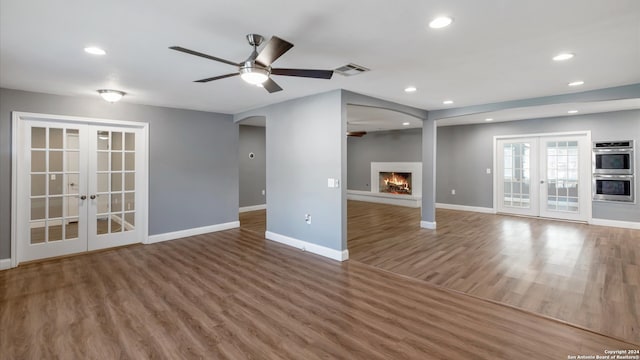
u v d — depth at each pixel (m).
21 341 2.37
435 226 6.14
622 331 2.43
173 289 3.30
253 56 2.42
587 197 6.48
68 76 3.45
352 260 4.22
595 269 3.78
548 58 2.94
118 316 2.74
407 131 9.32
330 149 4.27
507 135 7.45
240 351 2.24
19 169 4.10
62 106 4.33
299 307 2.90
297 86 3.99
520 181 7.39
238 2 1.91
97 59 2.91
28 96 4.09
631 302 2.91
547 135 6.89
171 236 5.38
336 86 4.00
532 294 3.12
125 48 2.64
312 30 2.33
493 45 2.63
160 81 3.66
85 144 4.62
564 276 3.57
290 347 2.29
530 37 2.46
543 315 2.70
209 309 2.86
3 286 3.40
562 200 6.86
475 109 5.39
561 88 4.11
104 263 4.15
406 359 2.14
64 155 4.46
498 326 2.54
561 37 2.46
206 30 2.31
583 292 3.14
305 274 3.72
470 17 2.13
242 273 3.76
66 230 4.48
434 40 2.52
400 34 2.40
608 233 5.60
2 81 3.63
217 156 5.97
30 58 2.87
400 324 2.59
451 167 8.43
